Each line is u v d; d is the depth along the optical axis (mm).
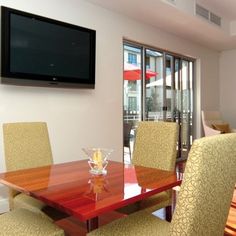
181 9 4113
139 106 5004
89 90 3854
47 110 3367
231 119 6875
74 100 3670
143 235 1475
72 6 3592
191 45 5957
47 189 1542
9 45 2859
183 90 6117
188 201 1034
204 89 6477
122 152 4336
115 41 4195
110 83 4141
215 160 1083
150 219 1672
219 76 6980
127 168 2059
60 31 3301
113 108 4195
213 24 4922
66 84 3398
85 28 3568
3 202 3047
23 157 2332
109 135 4129
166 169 2256
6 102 2996
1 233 1517
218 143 1099
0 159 2936
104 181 1697
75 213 1220
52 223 1654
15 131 2332
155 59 5320
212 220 1202
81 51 3533
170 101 5738
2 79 2842
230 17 5305
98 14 3928
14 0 3016
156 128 2426
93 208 1252
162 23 4699
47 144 2508
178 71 5961
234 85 6809
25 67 3000
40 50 3119
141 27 4652
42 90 3314
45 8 3299
